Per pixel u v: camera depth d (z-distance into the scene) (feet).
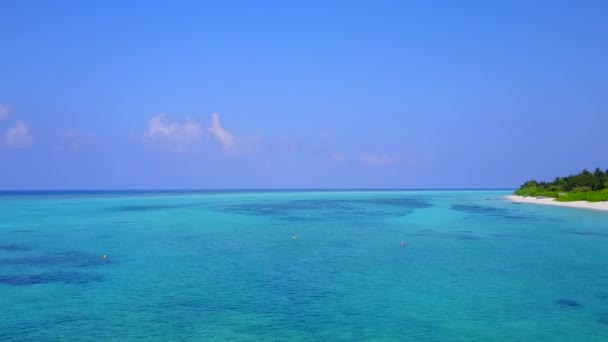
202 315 56.80
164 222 172.76
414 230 145.18
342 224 165.89
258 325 53.21
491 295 65.77
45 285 71.56
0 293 66.74
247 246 111.55
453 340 48.98
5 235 131.03
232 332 50.90
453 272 80.74
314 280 74.90
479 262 90.12
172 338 49.06
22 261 91.04
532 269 82.89
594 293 66.69
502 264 87.81
